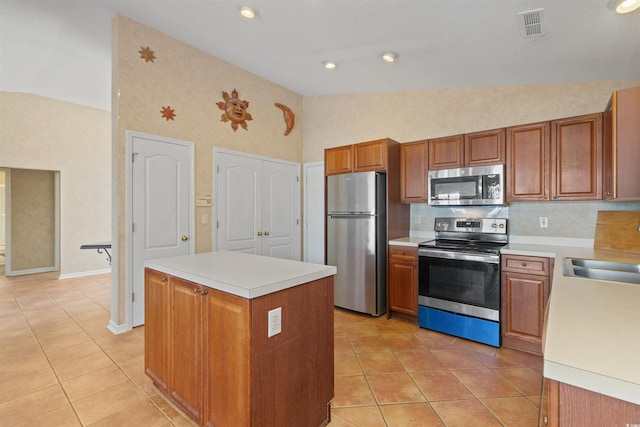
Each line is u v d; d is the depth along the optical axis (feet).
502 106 10.76
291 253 15.35
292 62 11.70
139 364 7.83
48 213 18.90
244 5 8.21
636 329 2.80
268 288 4.60
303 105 15.99
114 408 6.13
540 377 7.29
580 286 4.43
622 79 9.07
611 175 6.74
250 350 4.40
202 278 5.18
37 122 16.33
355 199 11.64
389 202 11.33
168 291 6.05
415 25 7.87
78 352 8.44
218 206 12.22
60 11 9.38
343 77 12.42
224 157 12.41
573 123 8.54
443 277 9.72
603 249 8.63
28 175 18.25
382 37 8.79
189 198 11.28
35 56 12.29
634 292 4.10
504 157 9.62
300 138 15.90
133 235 9.91
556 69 8.99
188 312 5.53
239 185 12.98
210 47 11.25
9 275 17.57
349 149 12.21
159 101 10.44
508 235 10.51
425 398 6.52
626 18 6.39
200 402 5.32
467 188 10.15
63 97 16.61
